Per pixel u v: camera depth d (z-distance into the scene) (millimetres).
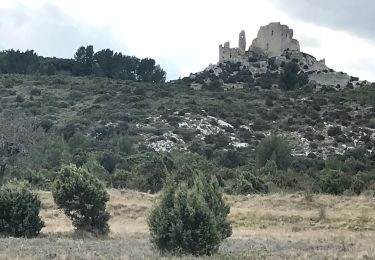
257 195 44688
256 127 97000
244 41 174000
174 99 112188
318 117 102312
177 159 59312
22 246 21641
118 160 66875
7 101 107125
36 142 67812
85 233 27625
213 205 24938
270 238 28016
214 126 94750
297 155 83062
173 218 20688
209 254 20547
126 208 38562
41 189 49094
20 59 160500
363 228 33406
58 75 145000
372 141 88938
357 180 50781
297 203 40094
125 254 19469
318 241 26438
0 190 28188
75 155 68562
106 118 95375
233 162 75812
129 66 170250
